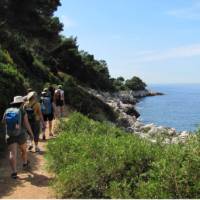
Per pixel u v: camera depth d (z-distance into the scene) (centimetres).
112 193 962
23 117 1238
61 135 1450
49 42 5056
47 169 1257
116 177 1035
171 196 883
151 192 905
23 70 3244
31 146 1543
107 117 4028
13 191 1088
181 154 941
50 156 1270
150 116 7100
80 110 3397
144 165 1049
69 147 1260
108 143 1178
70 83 4459
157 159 1033
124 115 5038
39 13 4525
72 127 1831
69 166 1102
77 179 1027
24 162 1288
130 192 965
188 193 881
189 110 8675
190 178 894
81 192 1023
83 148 1205
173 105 10588
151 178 970
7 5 3981
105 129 1770
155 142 1231
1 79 2102
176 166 912
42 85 3175
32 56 3891
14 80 2367
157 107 9662
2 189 1102
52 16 5147
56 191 1052
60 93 2364
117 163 1045
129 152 1070
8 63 2803
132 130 3666
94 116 3434
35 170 1291
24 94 2420
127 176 1030
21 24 4194
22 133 1223
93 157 1134
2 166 1330
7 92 2036
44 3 4431
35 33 4631
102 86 10469
